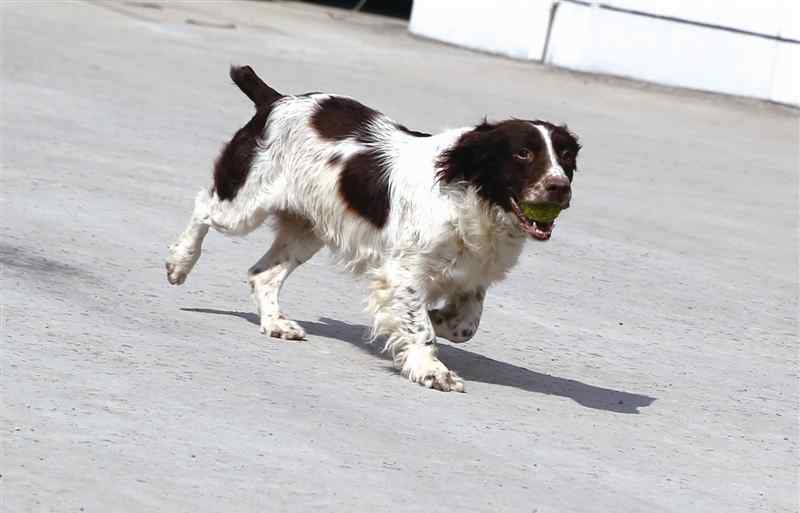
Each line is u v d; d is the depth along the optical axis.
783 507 9.17
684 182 26.11
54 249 14.41
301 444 9.08
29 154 19.75
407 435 9.66
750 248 20.56
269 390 10.35
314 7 52.16
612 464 9.67
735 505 9.08
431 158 11.37
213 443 8.86
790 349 14.74
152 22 40.09
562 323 14.57
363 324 13.39
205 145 22.73
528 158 10.73
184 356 11.00
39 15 37.88
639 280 17.36
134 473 8.10
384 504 8.10
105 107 25.22
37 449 8.29
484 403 10.96
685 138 32.59
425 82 35.78
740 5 39.41
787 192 26.42
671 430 10.89
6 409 8.95
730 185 26.44
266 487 8.15
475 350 13.01
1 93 24.98
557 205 10.66
